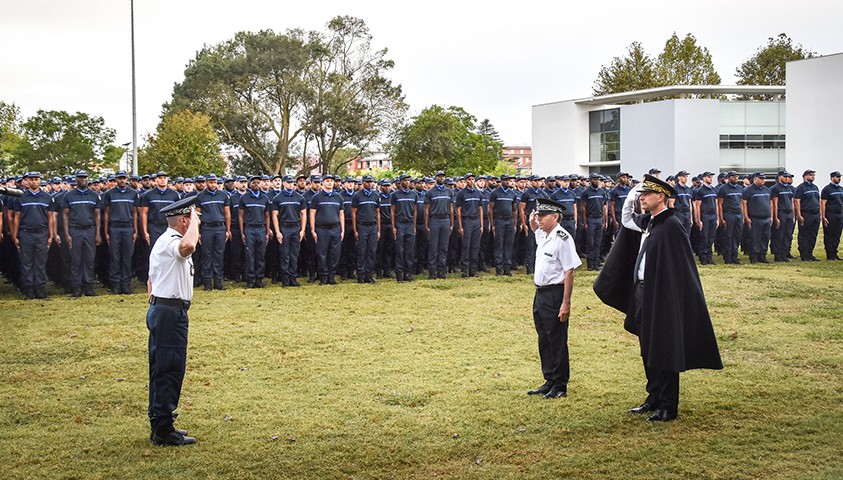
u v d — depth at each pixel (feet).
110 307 39.75
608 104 167.73
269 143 169.48
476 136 192.75
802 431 19.79
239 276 50.37
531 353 29.27
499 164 212.23
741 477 16.80
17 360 28.37
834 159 125.18
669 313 20.38
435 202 51.11
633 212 22.35
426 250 54.70
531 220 24.17
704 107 142.20
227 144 164.86
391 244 52.75
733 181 58.03
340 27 166.20
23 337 32.14
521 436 19.80
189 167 122.42
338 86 164.14
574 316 36.45
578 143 163.63
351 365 27.50
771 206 58.80
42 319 36.29
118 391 24.40
